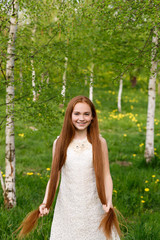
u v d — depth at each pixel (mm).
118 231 1943
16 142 8766
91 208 1984
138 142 9680
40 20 3721
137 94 23094
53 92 3943
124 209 3975
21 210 3684
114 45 6246
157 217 3688
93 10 3598
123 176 5543
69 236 2000
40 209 2051
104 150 2066
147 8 3355
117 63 5906
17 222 3344
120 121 13328
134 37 6273
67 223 2014
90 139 2027
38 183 5051
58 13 3695
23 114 3676
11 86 3723
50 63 4031
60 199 2092
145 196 4531
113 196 4484
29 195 4434
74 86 4117
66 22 3725
